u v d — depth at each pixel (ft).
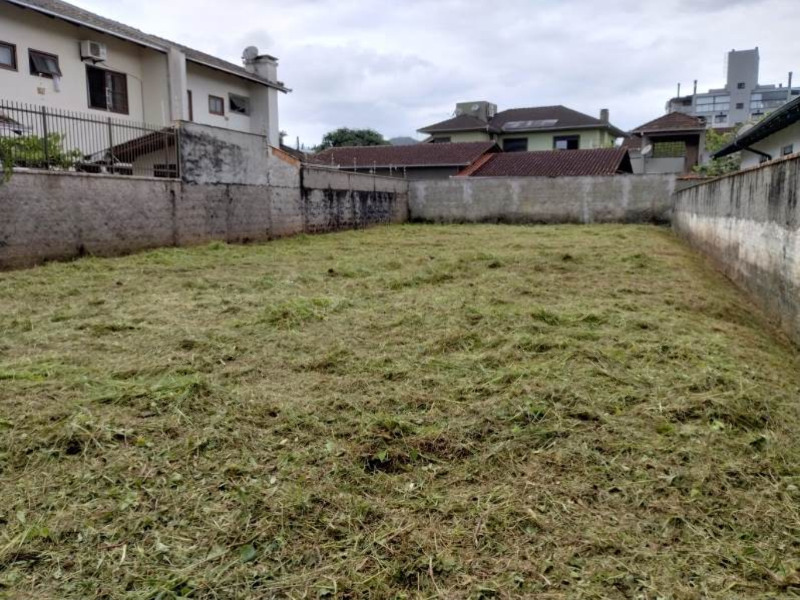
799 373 11.03
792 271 13.84
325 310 15.24
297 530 5.84
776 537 5.67
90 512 6.11
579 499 6.36
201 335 12.78
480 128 94.43
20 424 8.12
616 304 15.87
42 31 36.76
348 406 8.96
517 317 14.06
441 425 8.23
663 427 8.00
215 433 7.93
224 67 51.29
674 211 47.26
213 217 33.17
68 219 24.76
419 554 5.46
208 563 5.33
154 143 30.48
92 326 13.61
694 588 4.95
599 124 91.97
